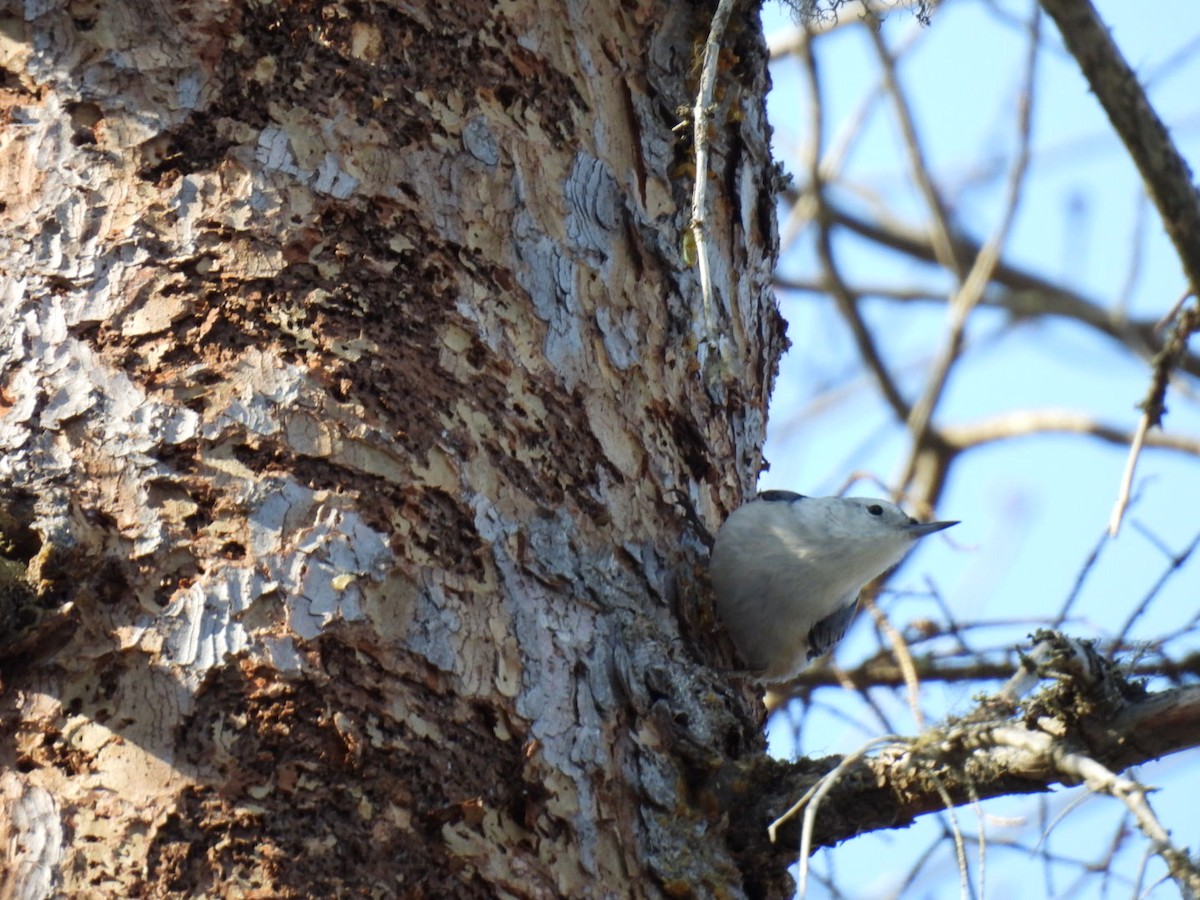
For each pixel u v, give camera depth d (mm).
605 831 4879
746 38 6809
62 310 4910
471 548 4957
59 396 4785
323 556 4660
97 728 4395
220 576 4586
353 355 4965
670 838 5031
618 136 6188
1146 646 5551
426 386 5086
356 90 5367
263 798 4332
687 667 5527
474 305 5320
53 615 4480
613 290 5891
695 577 6176
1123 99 5480
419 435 4988
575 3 6176
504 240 5527
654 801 5055
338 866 4309
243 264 4984
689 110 6355
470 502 5008
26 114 5227
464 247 5379
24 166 5141
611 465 5621
